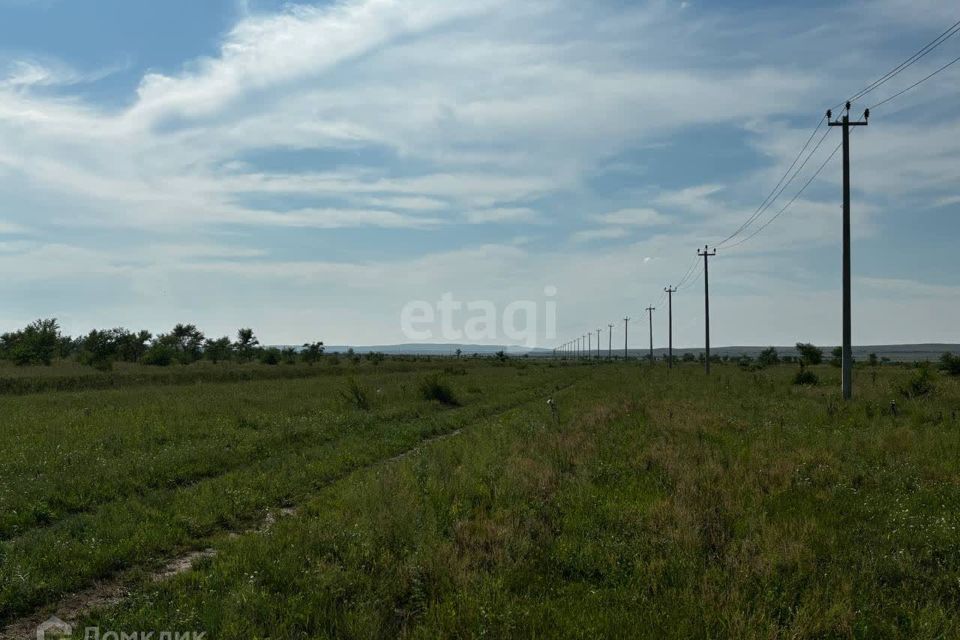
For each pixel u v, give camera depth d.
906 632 5.91
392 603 6.62
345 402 28.23
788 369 67.06
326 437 18.73
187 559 8.66
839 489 10.77
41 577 7.52
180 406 25.31
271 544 8.35
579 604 6.39
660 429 18.23
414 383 43.34
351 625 5.92
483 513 9.53
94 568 7.93
